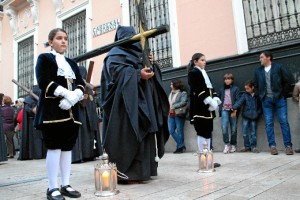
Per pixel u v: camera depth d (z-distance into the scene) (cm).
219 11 658
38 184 361
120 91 330
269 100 536
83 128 593
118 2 881
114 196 274
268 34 599
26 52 1273
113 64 338
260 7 611
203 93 413
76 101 277
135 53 356
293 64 559
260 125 584
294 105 550
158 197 263
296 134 545
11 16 1328
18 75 1302
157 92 361
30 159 732
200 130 425
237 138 614
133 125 313
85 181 364
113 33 890
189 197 258
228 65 634
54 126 270
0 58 1412
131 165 330
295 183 292
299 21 563
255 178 327
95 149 616
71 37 1041
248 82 582
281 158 472
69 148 288
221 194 263
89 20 963
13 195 300
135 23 838
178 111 659
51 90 265
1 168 559
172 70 723
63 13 1066
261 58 548
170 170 414
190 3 708
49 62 278
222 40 650
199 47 686
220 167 416
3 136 638
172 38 733
